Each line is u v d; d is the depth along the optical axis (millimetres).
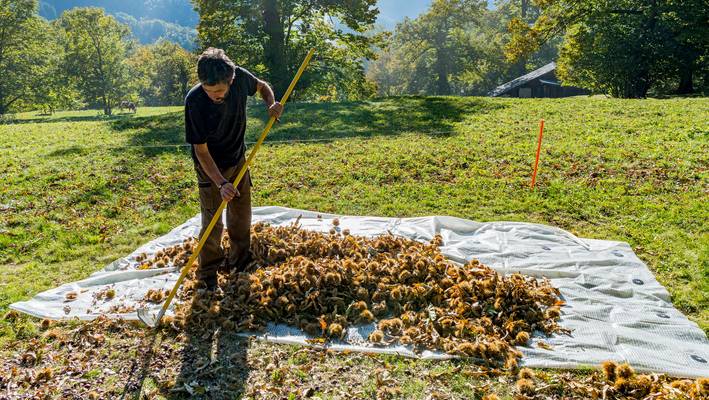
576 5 30172
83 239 6957
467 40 59438
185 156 11891
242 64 28172
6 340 4250
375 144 12461
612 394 3471
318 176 9750
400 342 4066
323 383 3637
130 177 10102
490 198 8305
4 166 11172
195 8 27906
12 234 7133
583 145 11258
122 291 5078
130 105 48062
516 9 60688
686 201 7625
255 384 3629
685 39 27469
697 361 3791
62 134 16625
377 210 7953
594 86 32625
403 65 65688
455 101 19875
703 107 15188
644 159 9898
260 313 4438
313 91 31891
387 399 3475
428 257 5281
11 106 44938
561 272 5293
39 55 45594
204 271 5008
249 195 5230
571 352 3936
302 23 29062
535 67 66000
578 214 7445
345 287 4734
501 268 5434
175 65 71688
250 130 15539
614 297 4832
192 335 4242
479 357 3889
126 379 3725
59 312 4680
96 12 47750
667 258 5816
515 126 14148
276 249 5582
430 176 9586
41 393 3537
